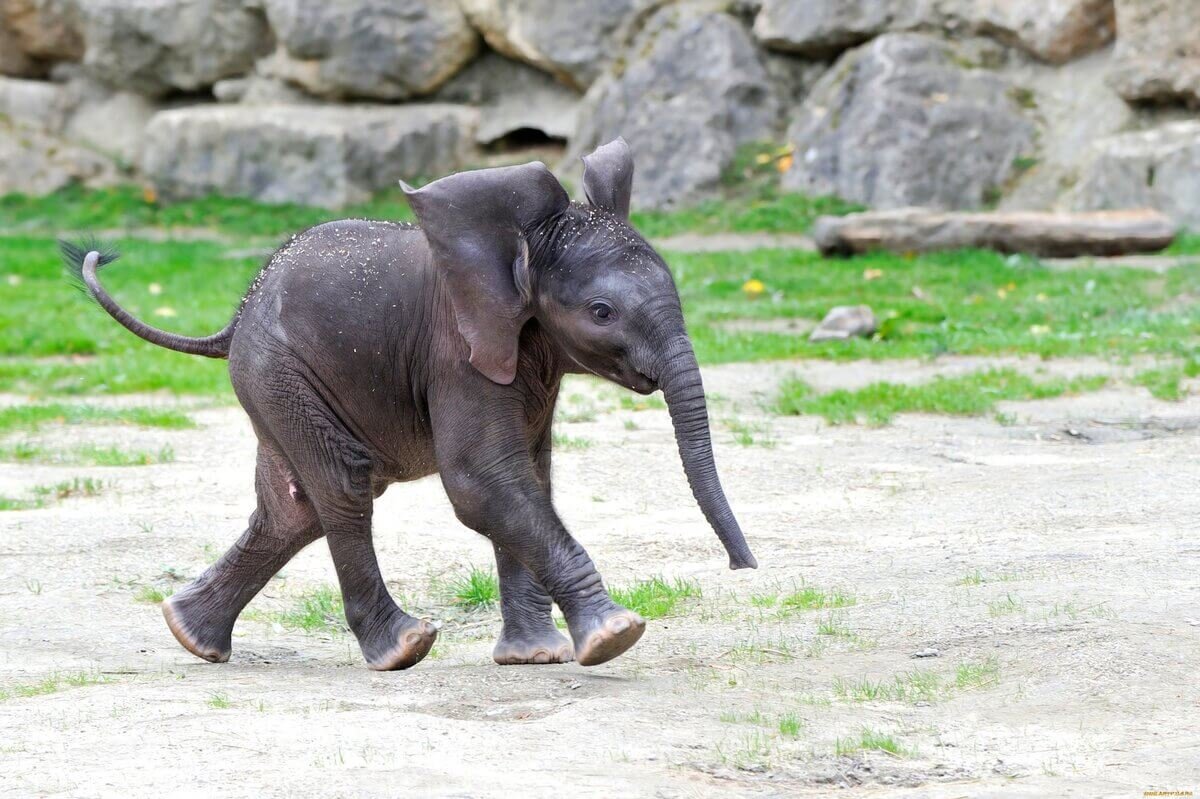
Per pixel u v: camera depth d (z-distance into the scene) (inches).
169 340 367.2
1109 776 242.7
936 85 1411.2
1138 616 334.6
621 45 1582.2
